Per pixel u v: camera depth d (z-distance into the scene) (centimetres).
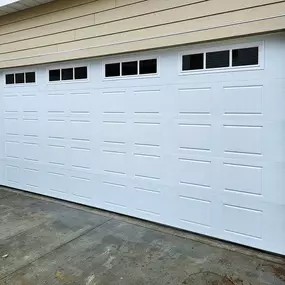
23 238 355
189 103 359
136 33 381
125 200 426
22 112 543
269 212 316
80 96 461
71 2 438
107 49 410
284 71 297
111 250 325
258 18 296
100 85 436
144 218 409
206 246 334
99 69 435
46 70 498
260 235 322
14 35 517
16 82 546
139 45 380
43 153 520
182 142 368
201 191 358
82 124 464
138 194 412
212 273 279
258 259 305
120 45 397
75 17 437
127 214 425
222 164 341
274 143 308
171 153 378
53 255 314
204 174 355
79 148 471
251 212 327
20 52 513
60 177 501
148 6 367
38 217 424
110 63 423
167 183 384
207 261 301
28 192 551
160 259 305
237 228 336
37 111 520
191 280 268
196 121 355
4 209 459
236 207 336
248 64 316
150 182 399
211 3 322
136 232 372
